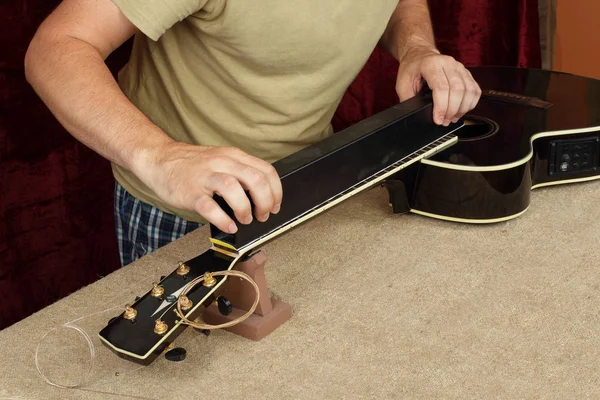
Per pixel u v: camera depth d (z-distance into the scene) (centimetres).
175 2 110
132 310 93
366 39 130
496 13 223
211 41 124
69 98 106
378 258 117
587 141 136
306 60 126
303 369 93
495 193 124
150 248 146
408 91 142
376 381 91
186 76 130
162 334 90
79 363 95
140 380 92
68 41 110
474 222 126
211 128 135
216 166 95
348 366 94
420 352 96
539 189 138
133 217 146
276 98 129
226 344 98
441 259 116
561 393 89
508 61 229
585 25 253
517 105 147
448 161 125
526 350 96
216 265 98
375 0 127
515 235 123
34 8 172
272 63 125
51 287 194
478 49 227
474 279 111
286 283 110
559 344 97
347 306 105
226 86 130
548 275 112
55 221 190
